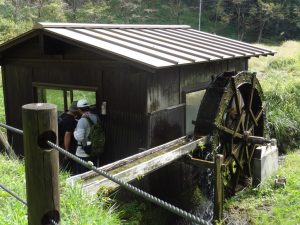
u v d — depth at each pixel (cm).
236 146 811
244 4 4541
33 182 195
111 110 655
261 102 896
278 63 1678
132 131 636
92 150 617
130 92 630
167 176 672
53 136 195
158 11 4388
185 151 598
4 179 371
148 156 555
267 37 4556
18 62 761
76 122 664
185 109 716
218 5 4606
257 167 795
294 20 4441
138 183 616
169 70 664
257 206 713
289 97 1130
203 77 772
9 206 303
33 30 641
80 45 602
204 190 749
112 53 570
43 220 198
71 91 698
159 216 626
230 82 738
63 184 362
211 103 717
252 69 1648
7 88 791
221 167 615
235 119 792
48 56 711
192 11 4878
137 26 836
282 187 764
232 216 686
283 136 1048
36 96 749
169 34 875
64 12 3416
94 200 351
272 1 4519
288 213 666
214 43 891
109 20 3662
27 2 3131
